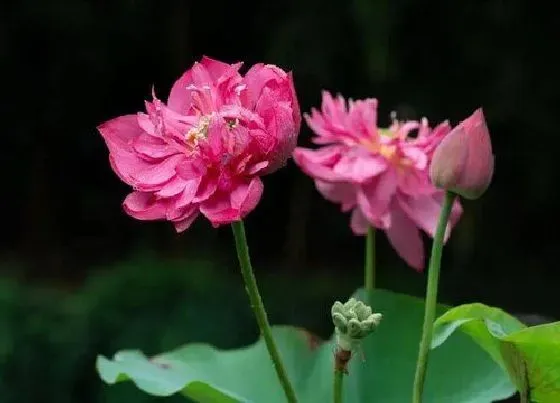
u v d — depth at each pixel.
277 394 2.12
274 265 6.53
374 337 2.11
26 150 6.79
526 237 5.89
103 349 4.61
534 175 5.73
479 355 2.08
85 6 6.36
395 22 5.49
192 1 6.34
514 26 5.54
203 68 1.93
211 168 1.87
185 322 4.68
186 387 1.99
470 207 5.83
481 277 5.63
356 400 2.11
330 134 2.13
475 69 5.58
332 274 5.90
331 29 5.70
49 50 6.50
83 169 6.86
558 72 5.55
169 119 1.90
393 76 5.60
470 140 1.90
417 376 1.93
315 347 2.15
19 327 4.59
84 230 6.87
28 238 6.87
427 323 1.92
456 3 5.50
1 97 6.62
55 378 4.55
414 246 2.12
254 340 4.75
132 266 5.11
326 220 6.54
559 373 1.90
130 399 4.36
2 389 4.47
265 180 6.60
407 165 2.10
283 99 1.87
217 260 6.29
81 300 4.72
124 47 6.50
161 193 1.87
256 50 6.30
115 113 6.70
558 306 5.36
